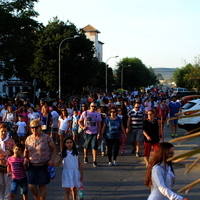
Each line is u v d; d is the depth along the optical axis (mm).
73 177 6410
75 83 42281
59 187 8258
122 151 12414
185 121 16578
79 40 41750
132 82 94938
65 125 12852
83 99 25766
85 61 42562
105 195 7492
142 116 12047
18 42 30328
